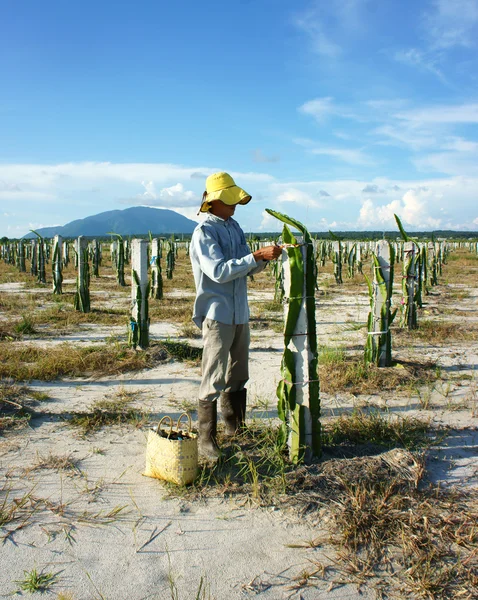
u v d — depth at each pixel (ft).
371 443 13.84
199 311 12.70
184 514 10.31
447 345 27.66
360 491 10.82
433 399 18.10
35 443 13.74
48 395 17.95
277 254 11.93
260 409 16.80
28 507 10.43
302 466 12.00
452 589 8.16
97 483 11.48
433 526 9.81
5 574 8.35
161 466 11.43
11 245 100.68
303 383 12.17
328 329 32.35
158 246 46.47
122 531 9.65
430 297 49.96
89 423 15.19
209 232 12.41
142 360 22.56
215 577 8.38
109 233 59.62
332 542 9.32
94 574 8.39
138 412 16.34
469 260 124.26
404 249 31.40
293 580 8.34
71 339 28.12
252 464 11.73
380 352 21.62
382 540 9.43
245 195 12.60
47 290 53.06
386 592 8.13
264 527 9.87
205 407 12.64
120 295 51.03
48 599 7.79
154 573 8.45
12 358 22.31
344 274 81.76
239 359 13.57
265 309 40.14
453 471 12.39
